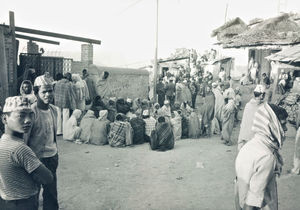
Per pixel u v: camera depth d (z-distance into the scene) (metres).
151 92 19.39
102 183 5.84
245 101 16.91
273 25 16.70
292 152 8.36
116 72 13.80
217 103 11.28
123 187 5.67
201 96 17.08
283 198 5.26
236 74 28.70
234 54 29.72
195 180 6.12
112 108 10.70
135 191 5.50
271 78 16.20
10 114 2.43
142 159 7.49
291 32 15.71
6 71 10.13
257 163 2.47
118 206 4.89
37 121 3.67
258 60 19.38
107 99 12.70
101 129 8.72
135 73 14.91
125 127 8.63
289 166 7.07
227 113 9.12
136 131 8.98
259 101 5.27
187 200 5.16
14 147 2.45
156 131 8.38
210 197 5.29
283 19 17.03
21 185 2.54
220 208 4.86
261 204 2.47
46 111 3.80
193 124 10.14
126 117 9.57
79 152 7.93
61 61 12.70
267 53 18.84
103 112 8.86
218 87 11.40
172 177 6.27
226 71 25.56
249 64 19.91
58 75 9.90
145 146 8.86
